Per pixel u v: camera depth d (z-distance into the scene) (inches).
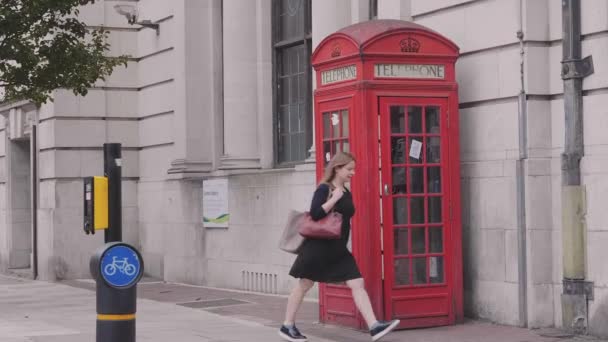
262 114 739.4
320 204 427.8
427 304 486.9
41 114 908.6
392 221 478.0
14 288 832.3
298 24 716.0
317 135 507.8
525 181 482.9
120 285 328.8
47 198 897.5
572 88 465.1
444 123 489.7
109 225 333.7
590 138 460.4
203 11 803.4
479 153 511.8
